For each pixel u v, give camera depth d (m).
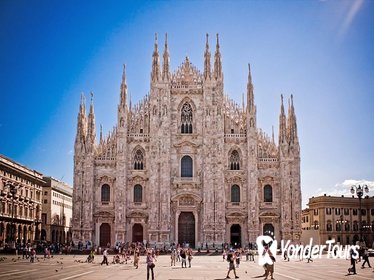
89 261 83.62
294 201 124.56
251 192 124.62
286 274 58.44
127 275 56.78
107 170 126.88
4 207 116.50
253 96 128.25
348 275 56.66
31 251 83.00
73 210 123.69
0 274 56.56
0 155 114.12
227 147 128.00
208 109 128.00
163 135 126.81
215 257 102.56
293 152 126.38
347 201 174.38
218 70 129.62
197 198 125.81
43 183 151.00
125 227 124.00
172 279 52.34
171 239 124.88
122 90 128.38
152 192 124.75
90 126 126.94
